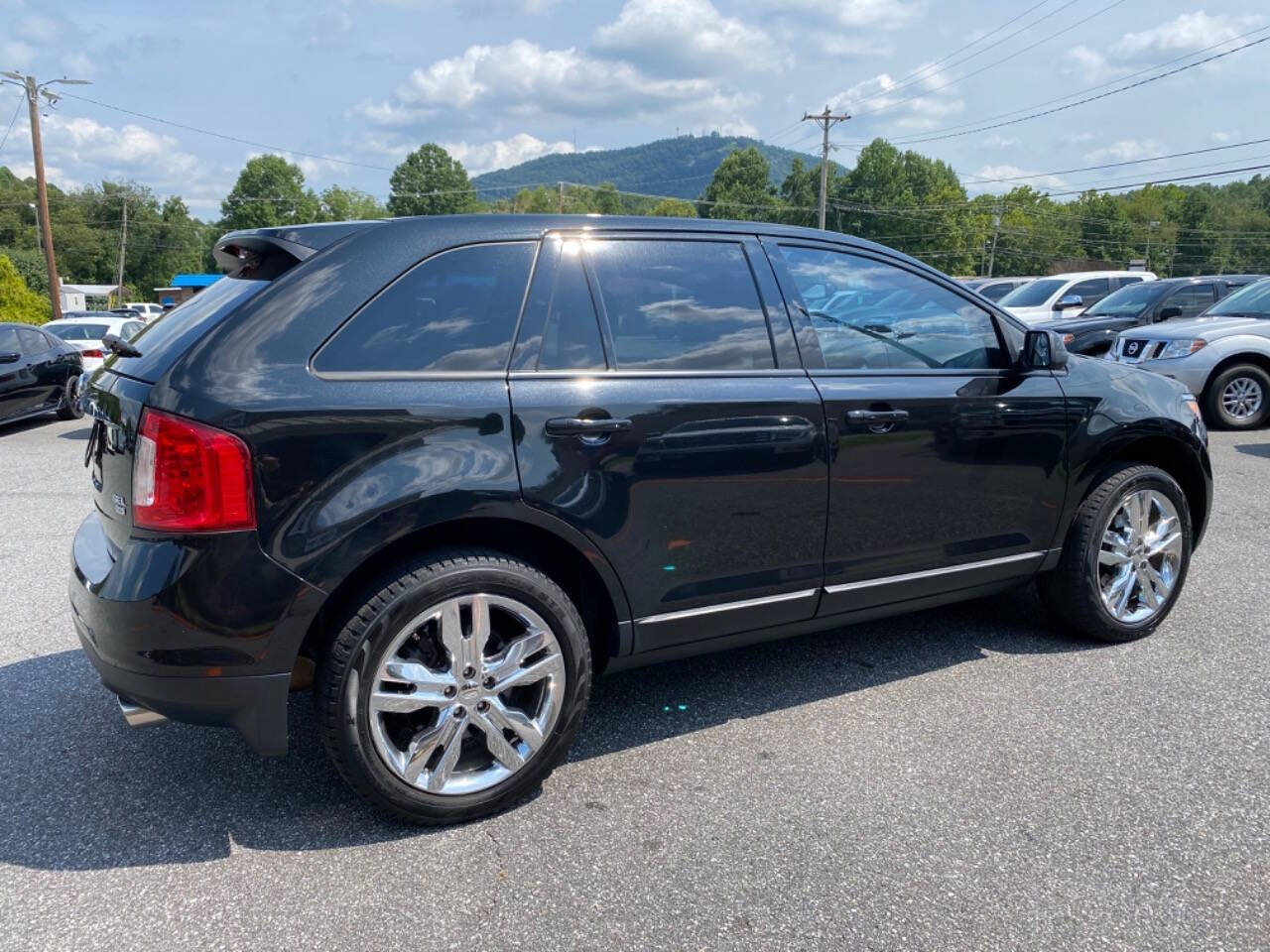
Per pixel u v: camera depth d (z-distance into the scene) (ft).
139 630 7.68
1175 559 13.21
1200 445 13.47
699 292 9.97
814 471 10.17
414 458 8.18
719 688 11.77
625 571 9.31
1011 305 53.26
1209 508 13.98
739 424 9.66
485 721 8.67
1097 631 12.78
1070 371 12.41
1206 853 8.16
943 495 11.19
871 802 9.04
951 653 12.82
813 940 7.11
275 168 307.78
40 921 7.34
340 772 8.31
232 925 7.30
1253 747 10.03
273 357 8.00
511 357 8.82
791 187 343.05
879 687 11.70
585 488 8.90
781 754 10.04
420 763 8.41
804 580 10.43
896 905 7.50
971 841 8.37
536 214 9.46
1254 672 11.96
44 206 116.47
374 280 8.53
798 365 10.28
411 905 7.55
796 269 10.68
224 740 10.49
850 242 11.25
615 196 365.81
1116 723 10.61
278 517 7.74
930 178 332.60
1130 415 12.57
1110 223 346.54
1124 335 34.76
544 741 8.95
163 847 8.39
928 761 9.82
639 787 9.39
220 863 8.15
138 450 7.79
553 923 7.32
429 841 8.49
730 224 10.48
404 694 8.32
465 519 8.49
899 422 10.66
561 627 8.87
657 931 7.22
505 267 9.07
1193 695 11.32
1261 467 25.55
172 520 7.64
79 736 10.59
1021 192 355.97
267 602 7.75
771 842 8.39
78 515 21.54
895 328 11.16
